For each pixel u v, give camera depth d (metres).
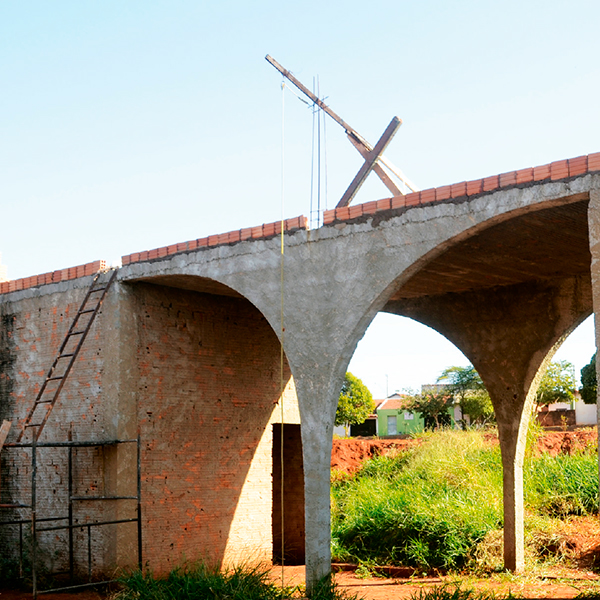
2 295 13.55
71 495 11.70
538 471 15.05
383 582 11.42
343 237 9.19
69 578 11.45
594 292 7.14
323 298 9.29
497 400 11.67
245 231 10.20
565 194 7.46
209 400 12.53
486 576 11.22
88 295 11.80
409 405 39.59
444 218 8.34
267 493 13.26
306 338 9.38
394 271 8.70
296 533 14.23
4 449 13.00
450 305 12.20
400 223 8.70
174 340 12.17
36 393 12.74
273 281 9.81
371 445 21.08
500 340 11.68
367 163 11.94
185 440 12.10
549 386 35.38
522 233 9.03
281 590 9.73
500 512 12.97
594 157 7.29
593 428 21.11
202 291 12.55
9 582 12.09
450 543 12.05
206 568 11.49
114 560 11.05
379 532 13.31
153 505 11.55
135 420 11.52
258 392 13.33
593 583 10.32
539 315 11.30
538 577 10.91
